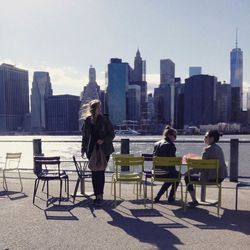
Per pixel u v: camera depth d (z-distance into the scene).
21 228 5.33
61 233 5.09
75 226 5.42
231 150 9.27
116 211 6.32
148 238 4.85
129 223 5.56
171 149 7.02
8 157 8.51
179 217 5.89
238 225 5.42
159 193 7.07
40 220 5.75
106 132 6.79
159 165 6.59
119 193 7.66
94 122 6.75
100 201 6.72
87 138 6.84
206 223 5.53
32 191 8.12
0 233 5.11
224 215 6.00
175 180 6.59
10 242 4.73
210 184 6.30
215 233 5.04
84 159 8.58
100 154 6.71
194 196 6.58
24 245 4.61
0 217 5.94
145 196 6.97
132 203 6.95
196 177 6.62
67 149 64.06
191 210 6.35
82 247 4.53
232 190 8.07
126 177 6.77
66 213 6.18
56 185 8.91
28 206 6.70
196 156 7.57
